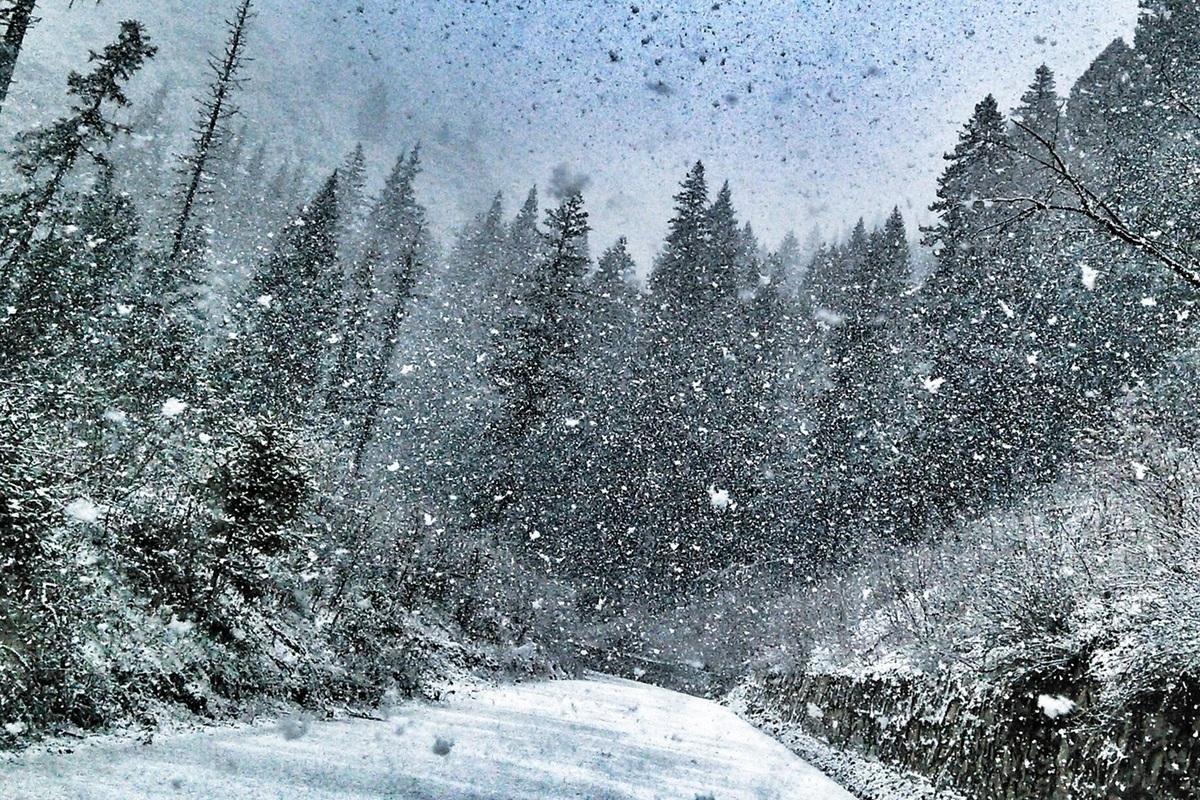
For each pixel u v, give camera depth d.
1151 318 21.64
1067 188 7.28
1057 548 11.40
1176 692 7.99
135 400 13.84
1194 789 7.18
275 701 10.96
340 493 17.27
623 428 42.66
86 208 22.94
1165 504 9.29
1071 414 23.36
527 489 38.78
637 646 38.94
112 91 24.25
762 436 42.69
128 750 7.02
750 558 39.88
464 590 26.44
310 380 28.61
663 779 10.59
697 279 49.66
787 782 12.38
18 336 13.66
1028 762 9.79
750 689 28.78
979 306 27.80
